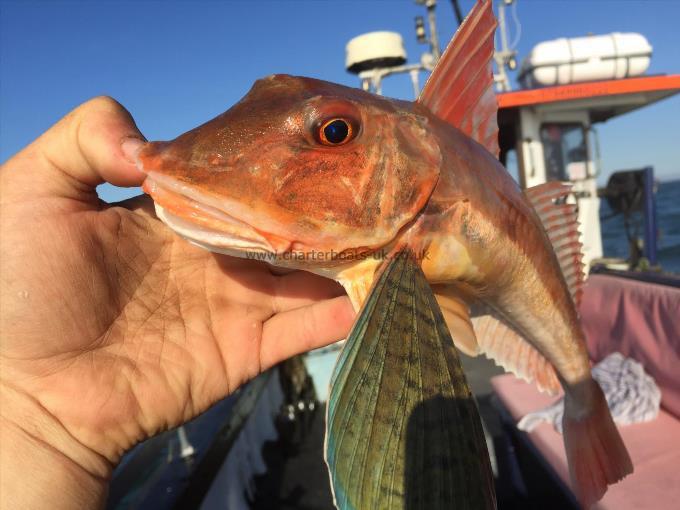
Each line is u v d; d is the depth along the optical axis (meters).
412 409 0.19
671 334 0.51
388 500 0.18
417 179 0.22
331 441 0.18
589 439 0.36
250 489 0.61
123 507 0.39
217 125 0.20
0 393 0.22
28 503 0.21
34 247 0.22
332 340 0.30
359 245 0.21
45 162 0.22
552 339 0.34
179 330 0.26
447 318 0.28
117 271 0.25
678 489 0.39
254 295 0.29
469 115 0.28
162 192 0.20
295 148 0.20
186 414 0.26
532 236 0.30
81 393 0.23
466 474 0.19
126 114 0.22
